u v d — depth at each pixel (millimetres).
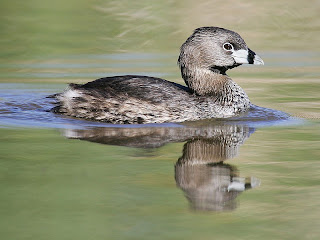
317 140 13062
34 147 12328
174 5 28516
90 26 26234
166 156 11867
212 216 9234
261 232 8641
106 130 13695
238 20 27109
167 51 23891
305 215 9273
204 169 11203
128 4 28734
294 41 25406
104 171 11008
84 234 8469
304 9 28281
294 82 19719
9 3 28578
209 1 28906
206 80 15438
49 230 8555
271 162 11609
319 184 10523
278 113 15523
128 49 24266
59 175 10766
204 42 15383
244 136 13359
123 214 9227
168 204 9641
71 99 14961
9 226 8727
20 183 10344
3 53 22922
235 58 15430
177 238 8359
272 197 9977
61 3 28797
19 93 17422
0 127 13859
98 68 21172
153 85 14938
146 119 14367
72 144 12609
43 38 24672
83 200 9727
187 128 13953
